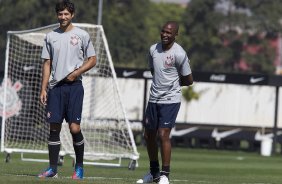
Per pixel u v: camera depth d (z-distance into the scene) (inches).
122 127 2490.2
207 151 3991.1
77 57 1317.7
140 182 1373.0
